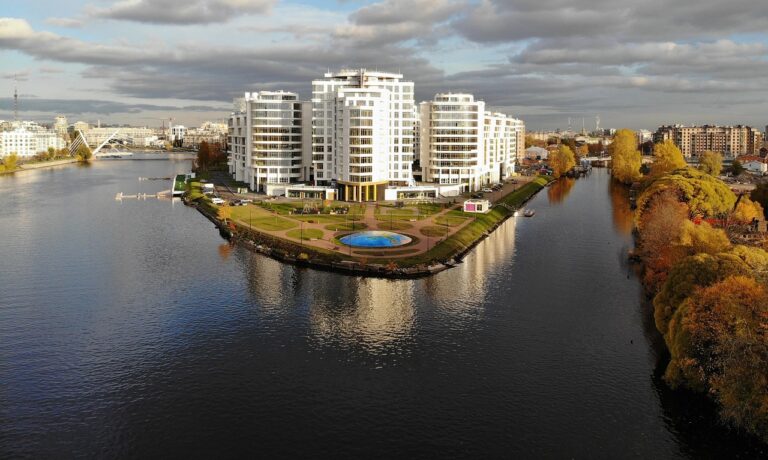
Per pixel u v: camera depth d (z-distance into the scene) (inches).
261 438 4729.3
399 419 4995.1
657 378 5629.9
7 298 7760.8
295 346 6358.3
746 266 5792.3
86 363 5935.0
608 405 5182.1
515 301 7751.0
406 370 5841.5
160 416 5022.1
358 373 5772.6
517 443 4675.2
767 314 4751.5
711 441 4650.6
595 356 6117.1
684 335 5172.2
